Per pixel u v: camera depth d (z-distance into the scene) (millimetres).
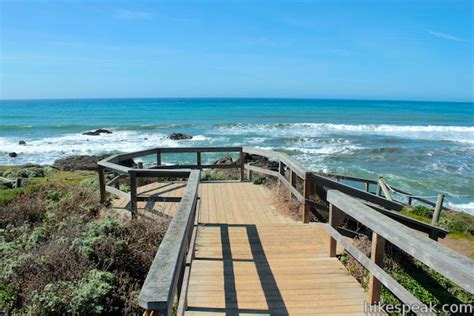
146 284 1597
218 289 3346
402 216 5199
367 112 57938
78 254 4137
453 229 8359
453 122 41875
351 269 3838
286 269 3787
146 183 8453
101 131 30484
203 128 34375
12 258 4312
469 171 17078
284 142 25719
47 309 3271
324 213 5918
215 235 4883
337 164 18547
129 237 4551
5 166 16047
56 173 14180
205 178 9578
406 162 19031
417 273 4316
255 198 6949
